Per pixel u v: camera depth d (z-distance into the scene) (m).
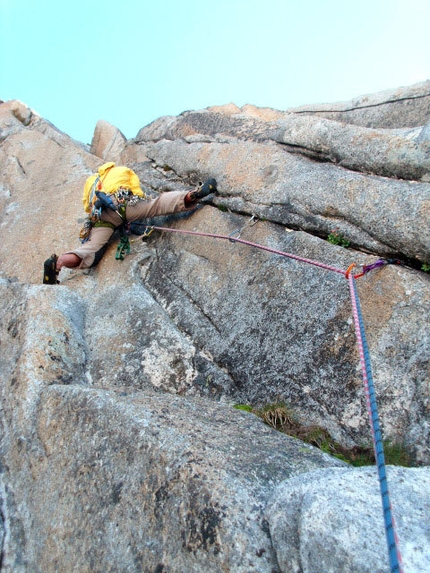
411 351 3.41
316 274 4.19
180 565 2.55
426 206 3.80
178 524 2.64
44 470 3.50
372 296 3.77
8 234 7.16
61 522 3.18
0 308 5.11
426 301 3.53
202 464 2.80
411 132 5.39
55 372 4.22
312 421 3.58
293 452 3.14
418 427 3.17
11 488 3.63
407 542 1.97
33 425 3.79
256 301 4.42
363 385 3.48
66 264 5.65
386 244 4.02
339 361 3.67
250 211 5.19
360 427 3.38
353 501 2.18
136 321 4.90
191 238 5.54
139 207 5.81
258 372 4.04
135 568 2.68
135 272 5.57
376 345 3.56
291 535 2.30
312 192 4.67
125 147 8.93
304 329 3.97
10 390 4.11
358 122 7.31
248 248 4.90
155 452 2.97
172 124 8.12
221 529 2.49
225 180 5.71
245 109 9.44
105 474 3.13
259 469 2.84
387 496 1.99
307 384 3.73
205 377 4.25
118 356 4.59
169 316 4.95
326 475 2.43
